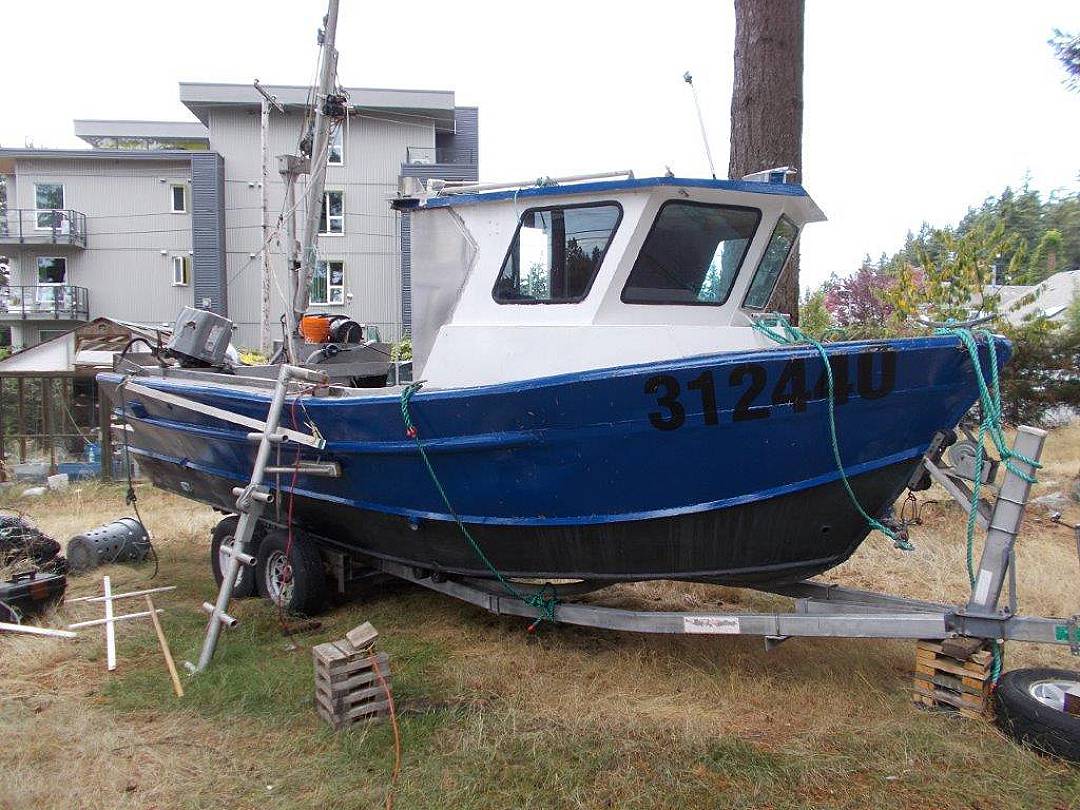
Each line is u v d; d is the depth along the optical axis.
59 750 3.72
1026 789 3.25
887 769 3.45
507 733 3.80
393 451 4.86
